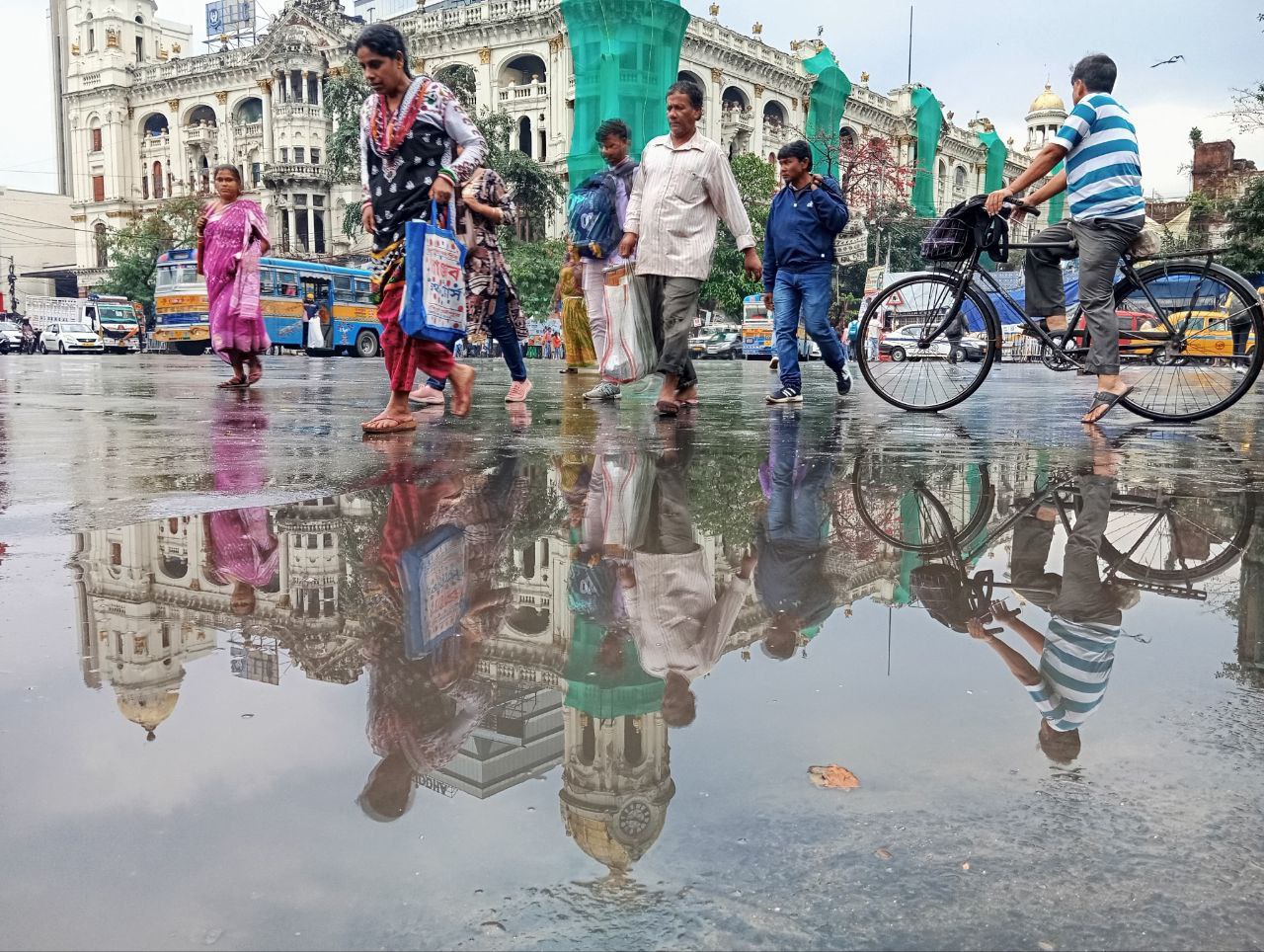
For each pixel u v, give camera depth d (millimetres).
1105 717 1062
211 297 7656
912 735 1008
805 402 6602
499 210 5688
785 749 968
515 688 1154
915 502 2604
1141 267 4871
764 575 1785
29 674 1195
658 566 1850
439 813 823
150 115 52656
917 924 682
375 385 8477
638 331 5316
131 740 985
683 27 41344
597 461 3359
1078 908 706
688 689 1148
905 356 5672
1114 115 4543
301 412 5523
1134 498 2680
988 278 5273
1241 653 1319
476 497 2623
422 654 1289
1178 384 5133
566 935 663
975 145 68750
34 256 65375
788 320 6328
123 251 52531
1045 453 3676
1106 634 1409
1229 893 726
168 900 699
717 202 5211
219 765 925
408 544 2027
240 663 1250
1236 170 43375
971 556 1957
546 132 43906
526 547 2010
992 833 806
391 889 712
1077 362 5051
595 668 1231
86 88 53281
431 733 1007
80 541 2027
